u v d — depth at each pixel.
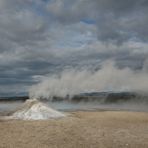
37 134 21.08
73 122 27.28
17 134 21.12
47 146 17.44
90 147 17.36
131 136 20.78
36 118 30.38
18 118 30.84
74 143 18.34
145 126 25.81
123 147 17.50
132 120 30.31
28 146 17.39
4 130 22.80
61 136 20.39
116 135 21.05
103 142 18.70
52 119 29.69
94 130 22.92
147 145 18.06
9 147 17.12
